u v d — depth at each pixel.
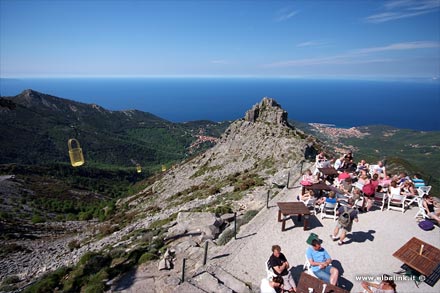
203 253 12.93
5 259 30.08
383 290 8.56
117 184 162.38
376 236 12.89
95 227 48.09
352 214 12.42
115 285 12.02
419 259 9.86
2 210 66.38
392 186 15.18
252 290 9.73
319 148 55.25
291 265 10.91
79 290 12.95
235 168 58.09
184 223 16.62
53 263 25.31
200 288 9.92
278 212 14.34
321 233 13.12
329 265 9.74
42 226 54.44
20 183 103.25
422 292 9.55
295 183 20.61
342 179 17.28
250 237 13.16
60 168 163.12
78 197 106.44
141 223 29.48
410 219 14.45
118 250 16.25
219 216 17.42
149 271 12.55
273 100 82.62
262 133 70.31
